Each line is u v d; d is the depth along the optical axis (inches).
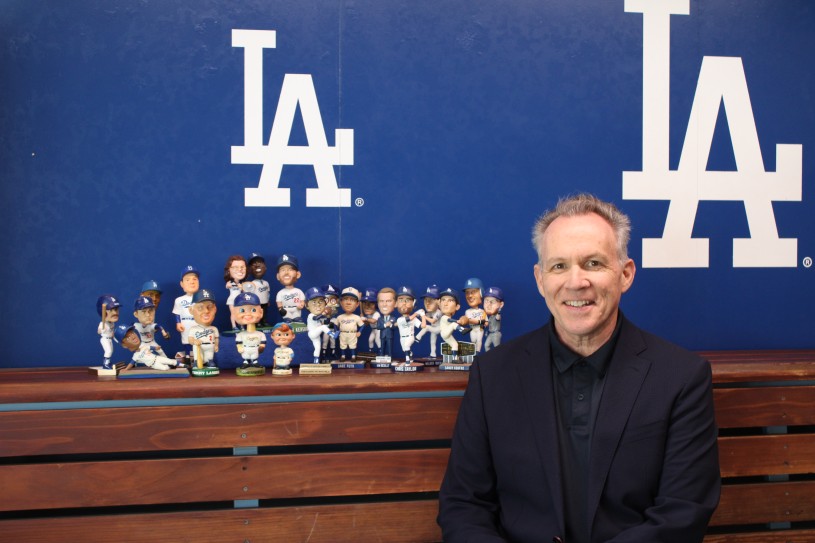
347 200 101.8
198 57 98.9
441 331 90.5
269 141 100.3
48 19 96.2
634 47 106.5
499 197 104.7
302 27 100.6
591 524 66.4
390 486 84.0
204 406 80.9
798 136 108.7
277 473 82.2
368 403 83.3
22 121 96.0
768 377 88.1
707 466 67.4
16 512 80.8
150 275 98.7
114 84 97.6
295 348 91.3
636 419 67.8
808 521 92.0
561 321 68.9
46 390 78.8
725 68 108.0
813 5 108.7
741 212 108.5
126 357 98.3
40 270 96.7
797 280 109.0
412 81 102.8
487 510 73.2
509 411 71.6
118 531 80.5
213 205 99.6
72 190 97.1
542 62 105.1
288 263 94.9
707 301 108.0
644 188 106.7
